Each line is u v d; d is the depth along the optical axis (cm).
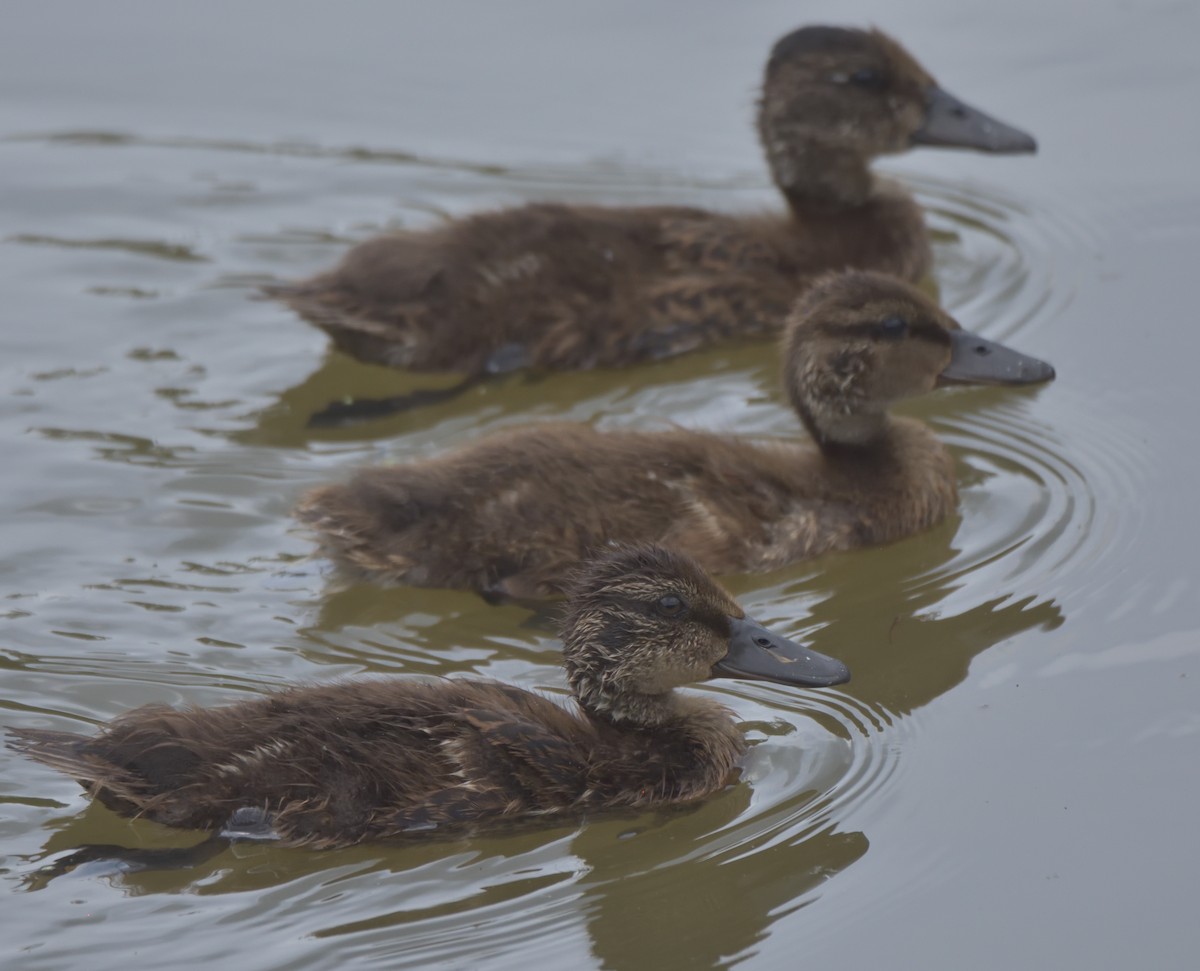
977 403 1620
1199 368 1614
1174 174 1950
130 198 1975
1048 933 991
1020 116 2039
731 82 2173
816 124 1783
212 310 1758
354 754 1059
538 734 1096
